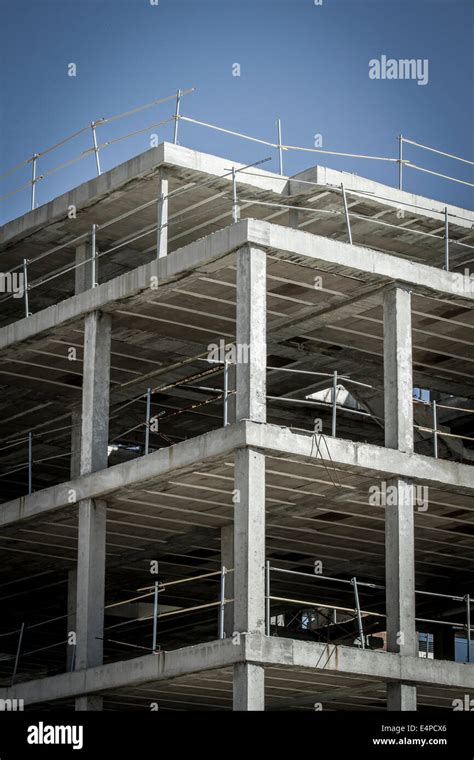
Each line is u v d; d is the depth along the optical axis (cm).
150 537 3139
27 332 2966
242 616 2389
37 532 3047
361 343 3028
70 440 3562
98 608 2741
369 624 3841
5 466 3725
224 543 3025
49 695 2738
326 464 2567
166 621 3953
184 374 3200
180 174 2789
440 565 3362
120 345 3033
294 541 3178
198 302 2784
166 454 2623
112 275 3212
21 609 3816
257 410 2489
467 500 2811
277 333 2972
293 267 2628
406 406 2675
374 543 3183
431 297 2766
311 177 2853
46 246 3127
